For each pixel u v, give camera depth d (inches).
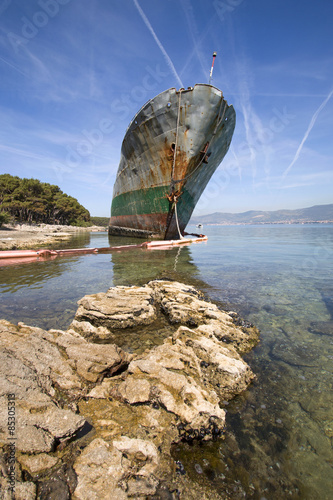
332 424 109.6
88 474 77.9
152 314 221.6
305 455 95.0
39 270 425.1
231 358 146.1
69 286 322.3
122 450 86.9
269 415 115.1
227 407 120.4
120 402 111.0
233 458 93.6
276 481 84.9
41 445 83.7
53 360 128.0
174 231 884.6
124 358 142.4
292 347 175.5
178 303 235.9
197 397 111.3
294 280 359.3
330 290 307.6
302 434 104.4
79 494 72.4
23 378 108.4
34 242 875.4
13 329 163.5
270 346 177.5
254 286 326.6
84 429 95.9
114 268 441.4
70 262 506.9
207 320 207.3
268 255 615.2
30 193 2409.0
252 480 85.0
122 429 96.7
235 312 233.5
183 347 152.6
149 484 78.7
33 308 243.6
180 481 82.7
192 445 98.7
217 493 79.9
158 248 758.5
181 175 678.5
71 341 150.9
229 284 336.5
